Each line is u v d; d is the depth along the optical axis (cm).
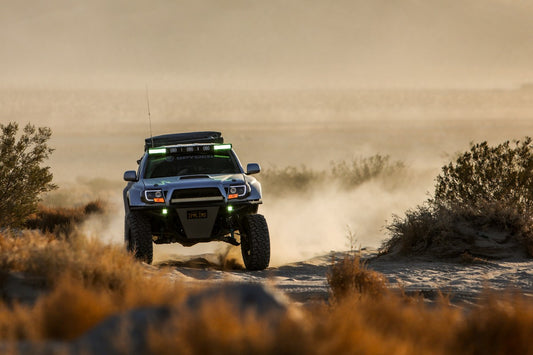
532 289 3528
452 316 2127
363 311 2150
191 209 4384
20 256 2862
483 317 2086
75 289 2098
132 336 1551
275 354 1480
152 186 4428
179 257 5425
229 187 4462
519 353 1947
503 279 3962
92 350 1497
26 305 2286
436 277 4109
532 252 4866
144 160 4938
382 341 1717
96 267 2608
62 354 1473
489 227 5162
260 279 4003
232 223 4619
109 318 1636
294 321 1569
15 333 1877
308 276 4197
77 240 2858
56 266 2622
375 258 5150
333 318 1962
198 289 2623
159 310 1667
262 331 1510
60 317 1975
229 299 1658
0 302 2233
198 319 1536
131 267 2727
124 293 2403
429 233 5141
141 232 4372
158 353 1462
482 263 4688
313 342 1537
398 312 2098
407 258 4991
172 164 4875
